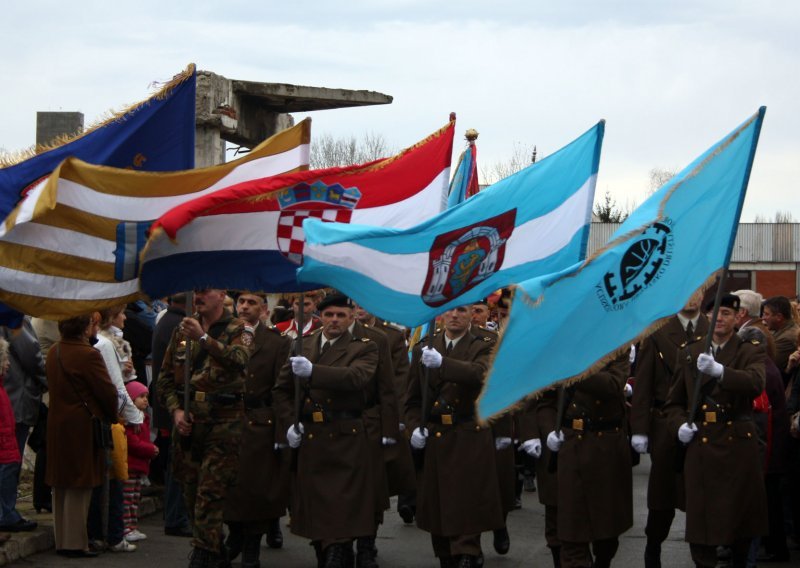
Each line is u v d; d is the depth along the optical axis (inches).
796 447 381.4
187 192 336.2
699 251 316.2
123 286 329.4
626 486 339.0
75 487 346.9
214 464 331.3
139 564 346.9
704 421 327.0
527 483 536.4
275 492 361.1
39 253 323.0
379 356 352.8
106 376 349.1
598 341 307.9
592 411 334.6
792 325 411.5
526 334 301.1
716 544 321.4
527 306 299.7
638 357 352.5
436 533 353.1
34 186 326.3
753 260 2140.7
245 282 337.1
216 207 327.9
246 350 334.6
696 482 325.4
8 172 326.6
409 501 441.7
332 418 345.4
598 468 332.5
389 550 395.5
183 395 342.0
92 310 327.6
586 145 355.6
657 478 345.4
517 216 343.9
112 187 328.2
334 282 316.8
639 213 319.0
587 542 331.3
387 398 353.4
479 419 299.3
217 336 336.8
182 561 353.7
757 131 315.6
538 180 349.4
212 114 603.8
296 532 346.6
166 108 335.6
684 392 336.8
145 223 330.0
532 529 435.8
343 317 350.0
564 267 351.6
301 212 338.0
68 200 323.6
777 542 372.2
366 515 342.0
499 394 300.8
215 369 333.4
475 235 334.0
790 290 2128.4
